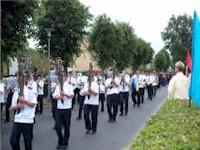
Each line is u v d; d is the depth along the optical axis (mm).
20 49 19281
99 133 14430
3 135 13742
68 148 11664
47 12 28453
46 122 17188
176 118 8906
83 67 63906
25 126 9039
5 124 16406
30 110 9078
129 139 13219
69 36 28984
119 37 42406
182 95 10109
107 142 12648
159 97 36281
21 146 11750
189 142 6387
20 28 18969
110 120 17688
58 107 11398
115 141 12836
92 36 41375
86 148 11695
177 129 7543
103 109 21922
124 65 48594
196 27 7941
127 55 49812
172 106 10969
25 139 9125
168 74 72500
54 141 12742
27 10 18594
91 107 14281
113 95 17594
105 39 41344
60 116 11445
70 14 28688
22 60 9148
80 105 18188
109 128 15727
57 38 28781
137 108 24547
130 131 14969
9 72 22953
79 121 17656
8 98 16859
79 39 29594
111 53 41688
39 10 19406
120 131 14953
